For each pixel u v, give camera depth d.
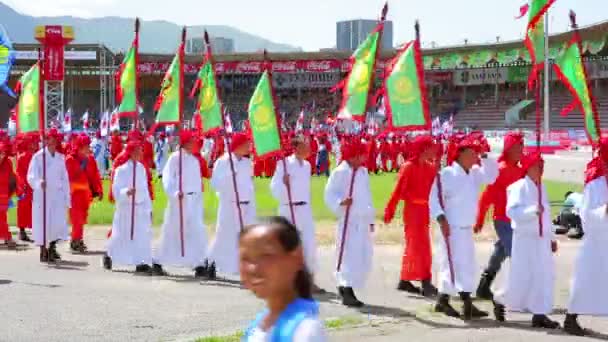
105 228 19.50
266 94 12.09
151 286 12.16
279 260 3.21
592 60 78.62
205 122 13.09
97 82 90.62
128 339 8.78
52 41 58.91
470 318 10.09
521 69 84.75
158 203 24.70
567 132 65.12
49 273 13.30
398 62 10.62
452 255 10.15
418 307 10.73
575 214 18.11
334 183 11.04
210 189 30.36
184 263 13.26
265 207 23.06
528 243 9.63
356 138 11.32
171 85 13.51
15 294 11.32
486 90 89.94
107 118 39.22
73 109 91.25
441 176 10.25
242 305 10.69
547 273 9.62
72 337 8.84
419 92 10.52
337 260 11.02
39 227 14.59
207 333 9.08
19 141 17.80
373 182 34.41
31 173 14.60
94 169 16.28
